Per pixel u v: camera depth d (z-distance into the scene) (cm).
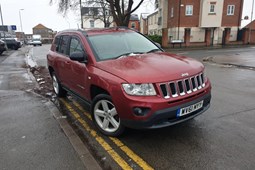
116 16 2400
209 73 1020
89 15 3722
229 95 641
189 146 363
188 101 356
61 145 376
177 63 387
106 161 331
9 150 363
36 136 409
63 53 570
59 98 642
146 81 333
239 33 3347
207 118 470
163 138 391
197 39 3338
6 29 3428
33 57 1978
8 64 1430
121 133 385
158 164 320
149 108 329
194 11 3247
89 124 460
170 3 3531
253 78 888
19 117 502
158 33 4178
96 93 430
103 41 462
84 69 436
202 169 306
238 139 381
